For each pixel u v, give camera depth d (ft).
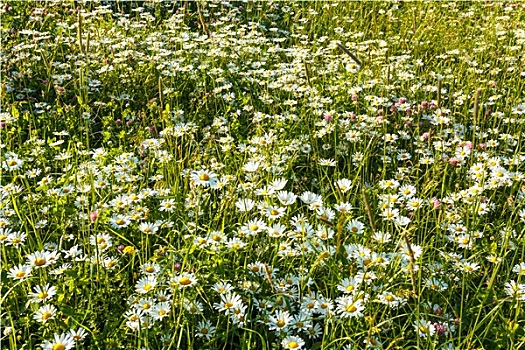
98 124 16.05
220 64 19.01
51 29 21.34
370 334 8.27
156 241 10.72
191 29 23.75
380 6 26.61
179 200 11.35
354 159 13.88
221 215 11.18
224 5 25.49
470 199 11.64
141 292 8.79
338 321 8.65
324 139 15.02
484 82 18.19
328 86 17.61
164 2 25.11
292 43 23.11
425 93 17.60
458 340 8.51
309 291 9.20
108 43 19.35
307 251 9.93
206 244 9.70
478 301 9.88
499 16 26.05
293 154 13.92
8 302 9.14
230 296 8.94
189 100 17.56
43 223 10.75
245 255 10.30
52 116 15.69
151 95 17.26
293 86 16.63
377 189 12.41
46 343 7.98
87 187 11.40
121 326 8.56
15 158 11.95
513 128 15.90
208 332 8.80
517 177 12.46
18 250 9.78
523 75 18.45
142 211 10.95
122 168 12.42
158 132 15.06
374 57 20.12
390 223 11.08
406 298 9.00
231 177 11.75
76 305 9.18
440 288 9.65
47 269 9.77
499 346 8.86
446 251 11.19
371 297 9.08
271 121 15.79
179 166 12.39
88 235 10.23
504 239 10.87
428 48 21.86
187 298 8.95
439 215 10.92
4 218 10.71
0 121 14.14
